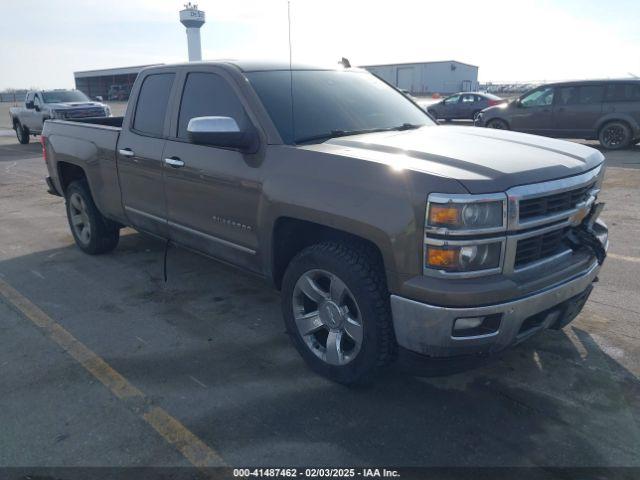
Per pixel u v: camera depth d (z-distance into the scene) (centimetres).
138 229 505
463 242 259
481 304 263
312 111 375
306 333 344
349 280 302
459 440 284
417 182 269
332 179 304
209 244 411
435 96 3969
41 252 613
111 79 7288
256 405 316
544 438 284
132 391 332
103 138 509
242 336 404
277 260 357
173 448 280
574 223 308
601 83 1443
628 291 464
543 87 1538
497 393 324
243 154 359
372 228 281
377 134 372
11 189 1021
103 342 396
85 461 272
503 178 268
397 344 297
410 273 272
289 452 276
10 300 475
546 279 282
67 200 604
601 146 1483
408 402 317
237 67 390
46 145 613
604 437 284
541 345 377
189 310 450
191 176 402
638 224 677
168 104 436
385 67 5775
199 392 330
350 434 289
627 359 357
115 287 502
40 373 354
